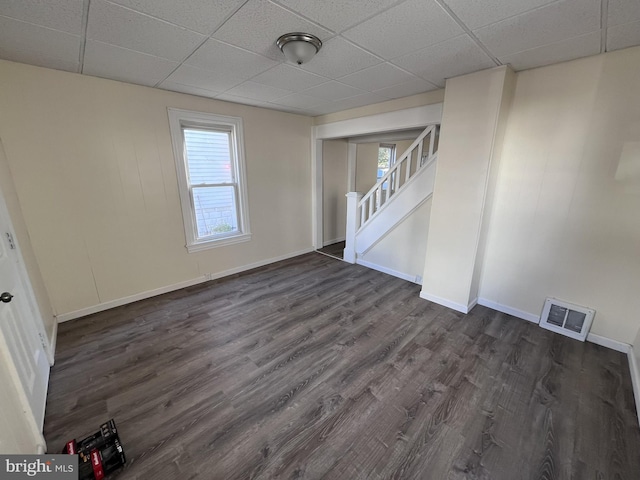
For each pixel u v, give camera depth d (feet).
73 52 6.26
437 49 6.12
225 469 4.27
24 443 4.01
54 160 7.67
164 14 4.73
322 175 15.57
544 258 7.84
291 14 4.75
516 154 7.83
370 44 5.87
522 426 4.98
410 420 5.11
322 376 6.23
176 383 6.03
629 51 5.97
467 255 8.54
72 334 7.82
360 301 9.82
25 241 6.95
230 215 12.15
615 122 6.34
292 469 4.27
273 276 12.21
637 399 5.34
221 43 5.84
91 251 8.65
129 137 8.83
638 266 6.51
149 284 10.07
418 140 10.37
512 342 7.39
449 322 8.39
